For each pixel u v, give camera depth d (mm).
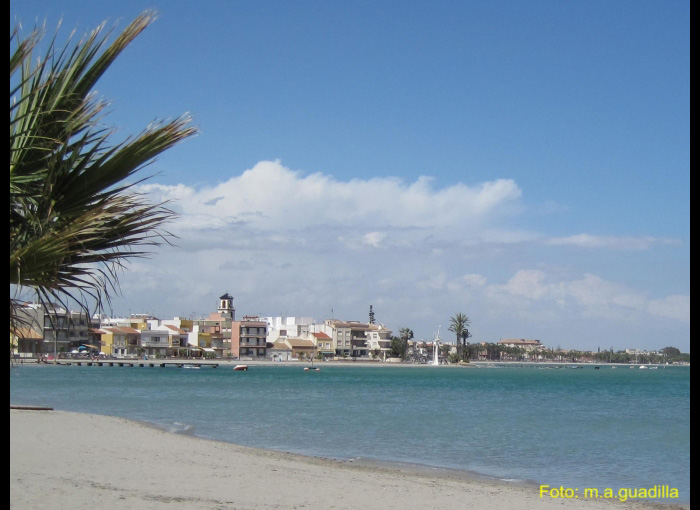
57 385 85625
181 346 190125
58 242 5477
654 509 19359
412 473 24719
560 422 47281
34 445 25719
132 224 6078
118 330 180125
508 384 117062
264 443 33688
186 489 18031
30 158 5777
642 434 40188
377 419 47000
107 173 5977
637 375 199875
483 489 21359
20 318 5730
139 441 28625
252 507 16062
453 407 60062
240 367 156875
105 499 15484
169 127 6145
